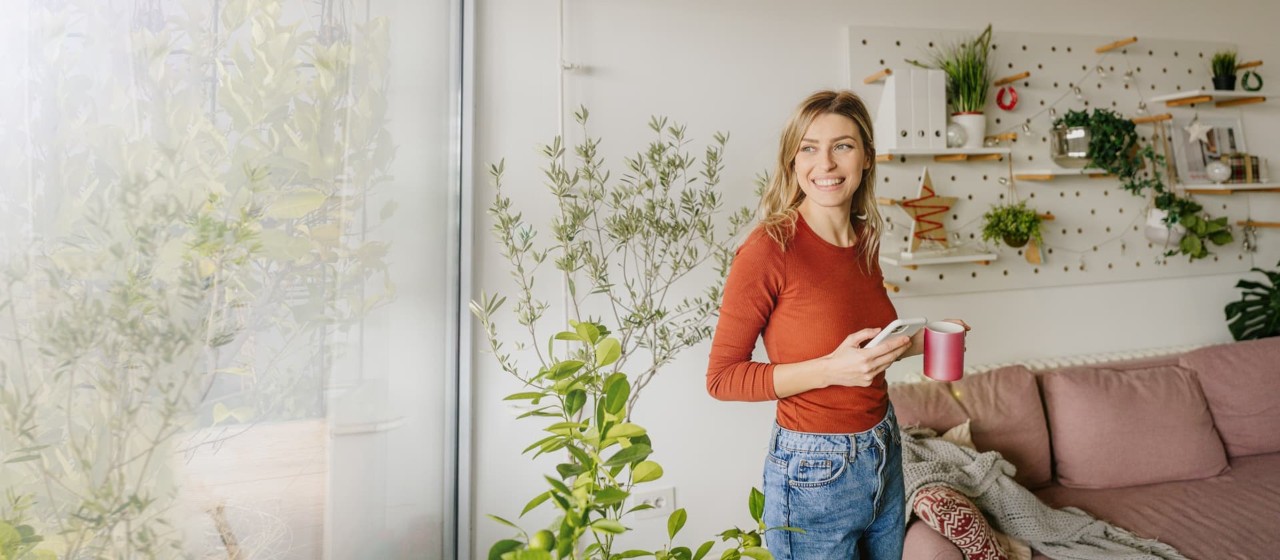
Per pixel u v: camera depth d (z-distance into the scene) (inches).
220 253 25.5
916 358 98.8
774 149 90.9
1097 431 88.6
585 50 83.1
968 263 99.7
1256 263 115.0
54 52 18.3
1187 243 106.8
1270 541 73.3
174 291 22.9
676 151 86.5
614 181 84.7
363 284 42.2
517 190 81.0
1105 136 98.7
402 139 49.9
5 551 17.3
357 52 39.4
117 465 20.7
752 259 50.8
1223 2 112.4
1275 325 107.0
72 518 19.2
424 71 57.0
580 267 77.3
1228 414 96.6
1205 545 73.5
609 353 28.1
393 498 50.9
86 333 19.3
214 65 24.8
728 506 92.5
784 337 51.8
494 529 82.5
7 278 17.1
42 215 18.0
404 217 51.3
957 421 85.8
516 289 81.6
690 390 90.0
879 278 55.6
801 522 51.2
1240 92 104.9
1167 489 87.4
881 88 94.6
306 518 34.8
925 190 93.6
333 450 38.1
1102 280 107.0
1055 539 72.6
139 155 21.1
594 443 26.3
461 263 78.7
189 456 24.2
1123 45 102.3
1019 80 101.1
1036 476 87.7
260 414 29.3
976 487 73.3
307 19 32.2
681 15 86.7
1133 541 73.7
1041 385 94.7
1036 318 104.6
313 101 33.1
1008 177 100.9
